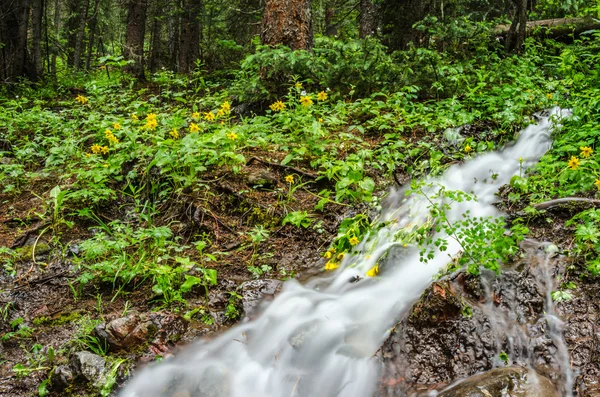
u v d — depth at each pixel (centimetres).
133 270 435
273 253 484
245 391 340
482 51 905
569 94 703
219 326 390
